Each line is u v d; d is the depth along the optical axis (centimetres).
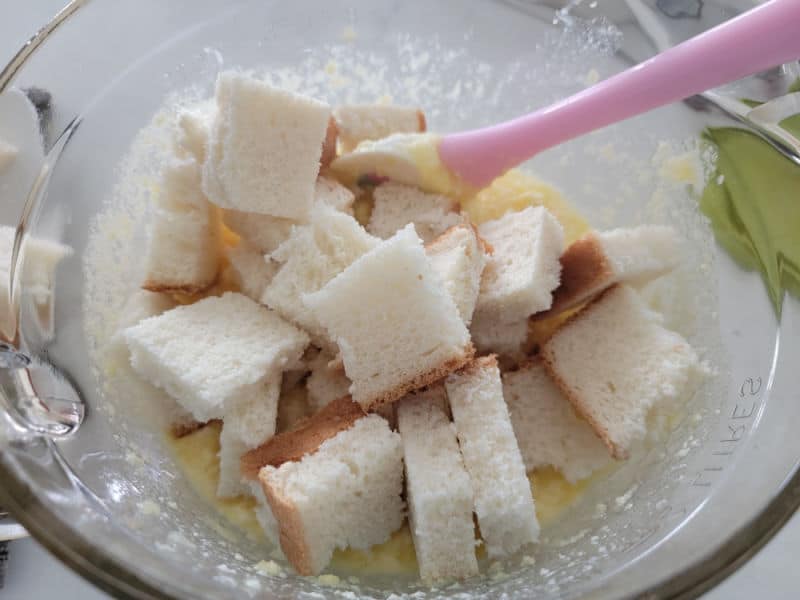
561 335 19
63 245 18
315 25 22
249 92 16
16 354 16
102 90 19
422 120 21
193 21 20
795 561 18
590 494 17
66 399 16
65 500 14
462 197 20
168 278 19
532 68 22
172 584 13
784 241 17
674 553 13
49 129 18
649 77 17
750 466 15
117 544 14
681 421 17
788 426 15
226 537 16
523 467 15
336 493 15
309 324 18
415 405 16
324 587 15
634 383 17
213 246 19
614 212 22
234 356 17
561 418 18
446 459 15
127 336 17
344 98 24
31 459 14
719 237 19
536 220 18
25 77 17
